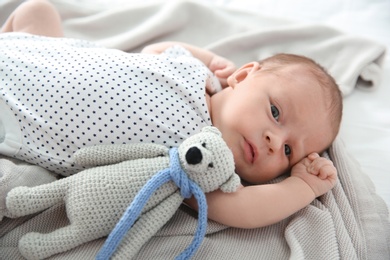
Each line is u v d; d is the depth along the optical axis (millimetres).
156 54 1072
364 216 905
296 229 844
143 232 734
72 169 851
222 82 1160
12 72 894
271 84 934
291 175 918
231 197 814
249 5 1521
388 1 1491
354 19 1454
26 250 720
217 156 754
